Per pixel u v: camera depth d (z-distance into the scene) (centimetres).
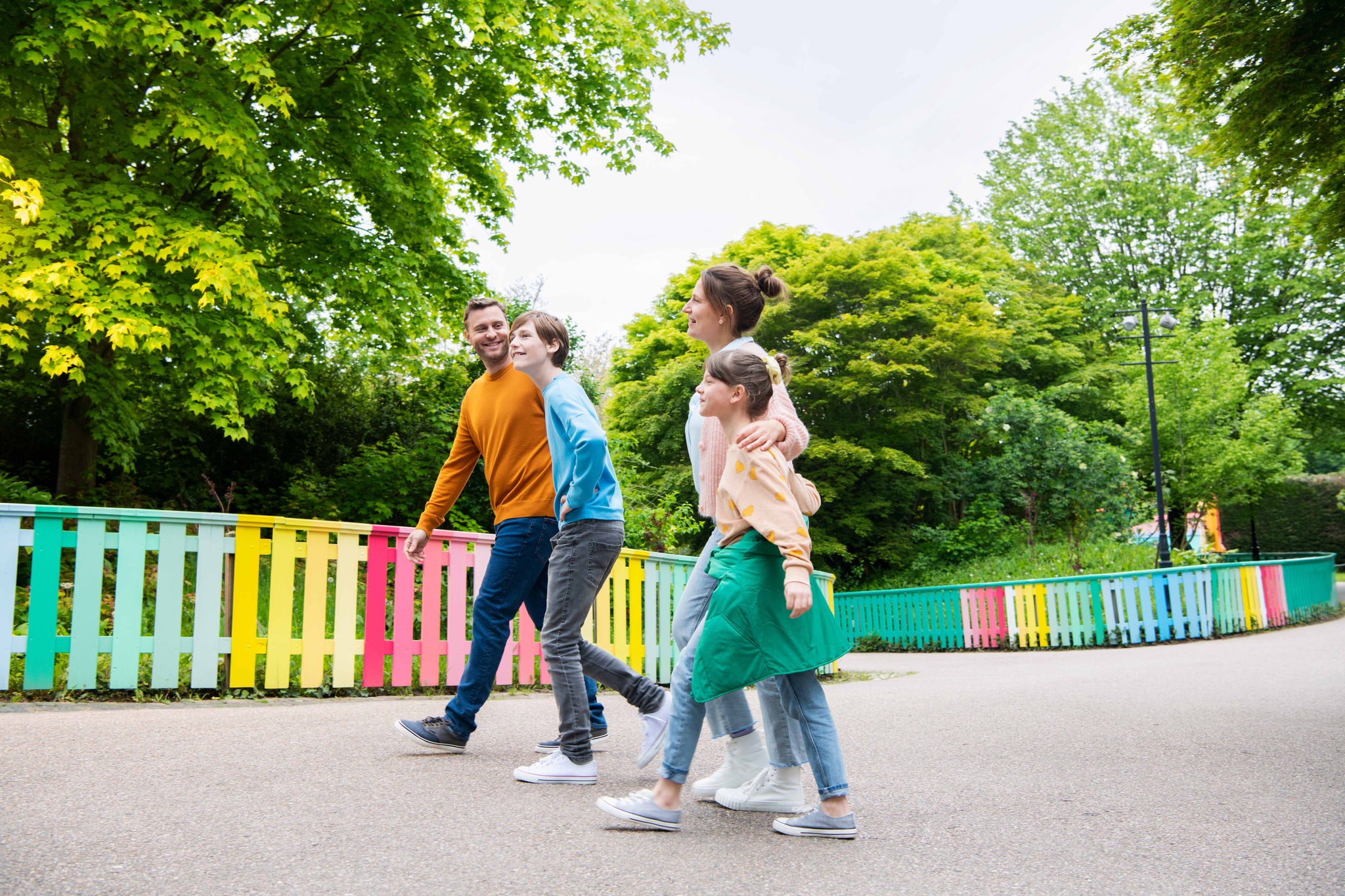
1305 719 489
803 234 2373
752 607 251
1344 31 586
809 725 258
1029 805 296
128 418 1039
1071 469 1942
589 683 395
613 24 1188
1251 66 636
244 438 909
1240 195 742
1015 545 2045
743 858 233
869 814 284
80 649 471
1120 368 2555
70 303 783
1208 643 1254
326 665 604
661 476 2130
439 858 224
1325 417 2983
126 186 853
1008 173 3269
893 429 2142
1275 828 267
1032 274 3002
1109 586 1337
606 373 2725
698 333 323
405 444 1374
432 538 589
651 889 207
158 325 798
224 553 512
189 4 837
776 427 263
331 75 1072
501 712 496
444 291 1230
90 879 199
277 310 873
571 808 278
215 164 863
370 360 1450
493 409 362
